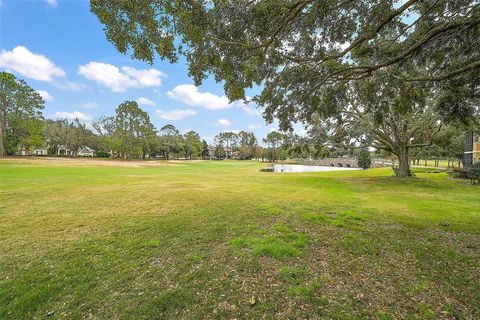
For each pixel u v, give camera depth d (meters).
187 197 9.93
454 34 5.06
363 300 2.90
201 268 3.69
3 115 42.16
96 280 3.37
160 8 3.80
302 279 3.37
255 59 5.54
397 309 2.74
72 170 22.84
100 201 8.88
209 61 4.89
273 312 2.69
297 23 4.78
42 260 3.98
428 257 4.12
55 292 3.08
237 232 5.38
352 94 7.97
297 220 6.41
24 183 13.01
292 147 20.67
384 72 6.63
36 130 45.03
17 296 2.99
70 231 5.47
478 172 16.55
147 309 2.75
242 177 20.89
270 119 7.14
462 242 4.87
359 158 37.91
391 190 13.59
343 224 6.04
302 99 6.71
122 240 4.90
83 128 64.31
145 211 7.42
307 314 2.65
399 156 21.25
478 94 6.25
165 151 75.00
